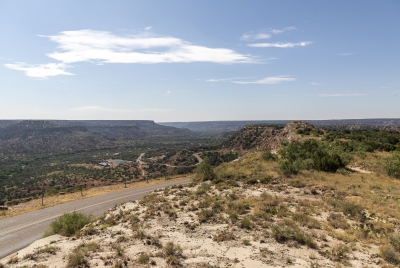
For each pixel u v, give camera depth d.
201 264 8.20
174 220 13.05
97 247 9.91
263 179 22.14
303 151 33.34
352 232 10.59
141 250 9.53
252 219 12.37
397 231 10.66
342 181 20.50
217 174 26.70
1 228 16.42
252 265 8.09
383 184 19.56
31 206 22.59
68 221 13.72
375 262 8.21
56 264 8.62
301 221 11.90
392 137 46.59
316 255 8.77
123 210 16.50
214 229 11.57
